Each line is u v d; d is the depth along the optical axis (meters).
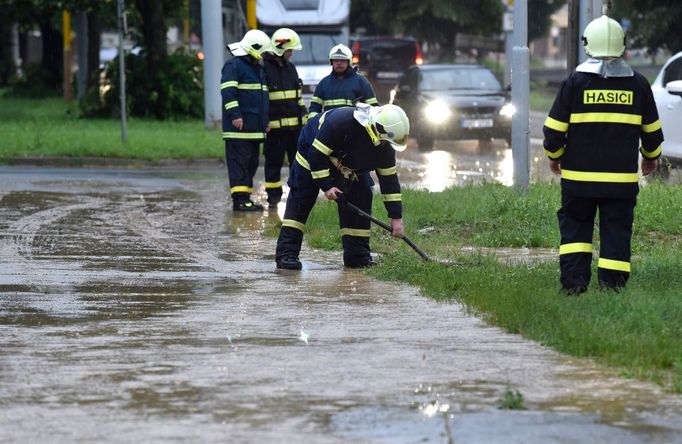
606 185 18.22
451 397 12.72
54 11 72.56
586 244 18.70
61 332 16.53
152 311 18.20
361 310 18.14
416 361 14.51
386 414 12.02
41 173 43.16
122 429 11.61
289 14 66.44
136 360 14.66
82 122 66.56
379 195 32.91
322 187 22.19
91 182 39.59
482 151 56.81
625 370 13.90
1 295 19.69
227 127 32.59
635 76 18.31
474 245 26.03
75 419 11.98
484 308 17.70
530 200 29.77
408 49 88.69
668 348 14.64
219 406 12.43
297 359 14.65
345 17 66.44
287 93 33.50
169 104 70.19
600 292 18.06
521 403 12.30
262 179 42.69
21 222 29.50
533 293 18.06
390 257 23.44
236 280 21.44
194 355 14.93
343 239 23.22
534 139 61.34
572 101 18.30
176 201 34.59
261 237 27.62
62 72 111.69
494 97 56.59
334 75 33.06
